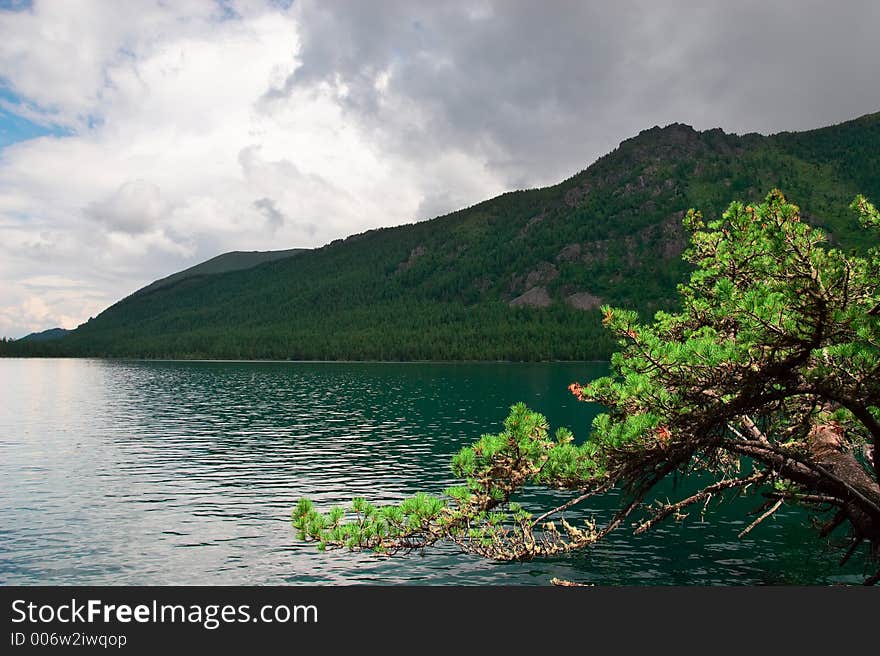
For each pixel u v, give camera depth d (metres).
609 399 11.28
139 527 33.81
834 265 9.23
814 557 28.69
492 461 11.62
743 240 11.91
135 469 50.16
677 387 10.41
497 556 11.88
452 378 178.62
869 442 13.31
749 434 13.22
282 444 63.50
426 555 29.70
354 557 29.38
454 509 11.97
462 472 11.79
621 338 10.76
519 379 173.38
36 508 37.97
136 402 113.31
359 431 73.88
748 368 9.84
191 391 138.38
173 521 34.97
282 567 28.11
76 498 40.47
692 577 26.31
